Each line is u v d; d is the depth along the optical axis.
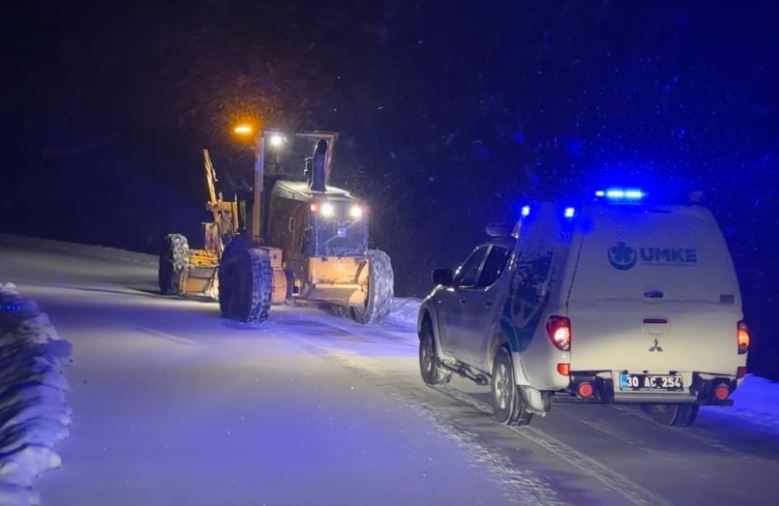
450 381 19.53
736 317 14.59
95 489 11.55
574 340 14.23
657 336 14.38
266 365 20.62
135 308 30.06
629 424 16.30
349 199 28.48
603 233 14.48
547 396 14.86
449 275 18.31
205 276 32.66
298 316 30.47
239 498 11.39
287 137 30.47
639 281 14.47
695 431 15.92
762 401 18.33
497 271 17.22
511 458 13.66
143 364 20.12
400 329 28.09
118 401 16.28
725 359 14.55
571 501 11.73
